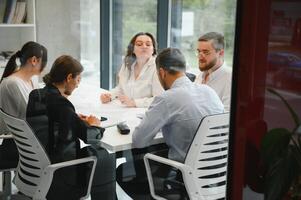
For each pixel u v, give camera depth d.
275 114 0.81
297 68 0.79
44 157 1.89
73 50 4.12
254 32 0.76
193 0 2.90
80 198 1.98
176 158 1.89
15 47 3.74
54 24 3.96
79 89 2.86
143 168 2.01
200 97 1.85
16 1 3.65
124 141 1.97
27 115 1.97
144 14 3.76
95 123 2.18
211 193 1.71
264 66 0.78
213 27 2.49
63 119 1.98
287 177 0.84
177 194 1.87
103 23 4.30
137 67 2.80
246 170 0.83
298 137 0.82
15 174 2.18
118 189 2.08
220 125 1.56
